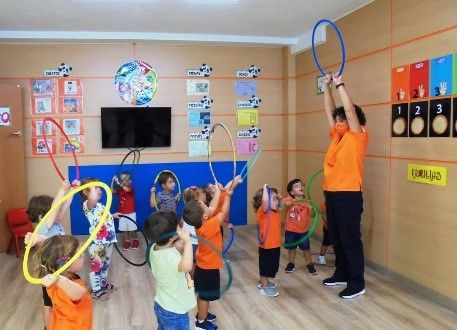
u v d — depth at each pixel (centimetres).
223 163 616
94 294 365
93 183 211
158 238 229
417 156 364
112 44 573
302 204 426
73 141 570
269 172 635
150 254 235
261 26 525
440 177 339
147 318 327
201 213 283
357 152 359
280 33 565
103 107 570
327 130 528
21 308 350
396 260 395
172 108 594
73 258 186
